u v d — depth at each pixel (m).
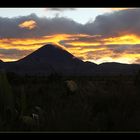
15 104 12.98
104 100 12.96
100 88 15.04
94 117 11.88
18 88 15.16
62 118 11.38
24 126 11.17
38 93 16.47
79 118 11.19
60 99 14.66
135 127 10.82
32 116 12.69
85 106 12.55
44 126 10.91
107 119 11.28
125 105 12.45
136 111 12.13
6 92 12.67
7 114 12.09
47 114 12.22
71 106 12.82
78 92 15.60
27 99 14.76
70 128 10.48
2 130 10.60
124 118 11.45
